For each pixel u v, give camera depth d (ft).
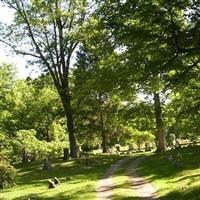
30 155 224.74
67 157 166.81
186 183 78.38
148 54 49.42
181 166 102.68
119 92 51.98
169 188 77.61
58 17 163.32
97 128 211.82
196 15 47.67
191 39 47.11
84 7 163.22
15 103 185.68
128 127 216.13
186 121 130.82
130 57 49.96
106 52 53.16
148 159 139.13
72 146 175.01
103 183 95.96
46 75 175.01
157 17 48.29
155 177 95.76
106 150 219.20
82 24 159.33
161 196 71.20
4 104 181.06
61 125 249.14
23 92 207.00
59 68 171.12
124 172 114.21
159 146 165.37
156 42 48.47
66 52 169.78
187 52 48.65
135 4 48.52
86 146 266.57
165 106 161.99
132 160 146.72
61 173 129.59
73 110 190.39
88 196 78.59
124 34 49.26
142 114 163.94
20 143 151.94
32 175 133.28
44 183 111.55
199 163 103.81
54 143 198.08
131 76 49.14
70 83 183.73
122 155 177.58
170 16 49.29
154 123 173.27
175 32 47.60
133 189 81.97
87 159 146.82
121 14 49.90
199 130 131.44
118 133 225.15
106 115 208.54
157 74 49.62
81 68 171.83
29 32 166.81
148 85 51.42
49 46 167.32
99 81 50.60
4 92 181.88
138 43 49.24
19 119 199.00
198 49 48.26
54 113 215.31
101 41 53.06
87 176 114.62
